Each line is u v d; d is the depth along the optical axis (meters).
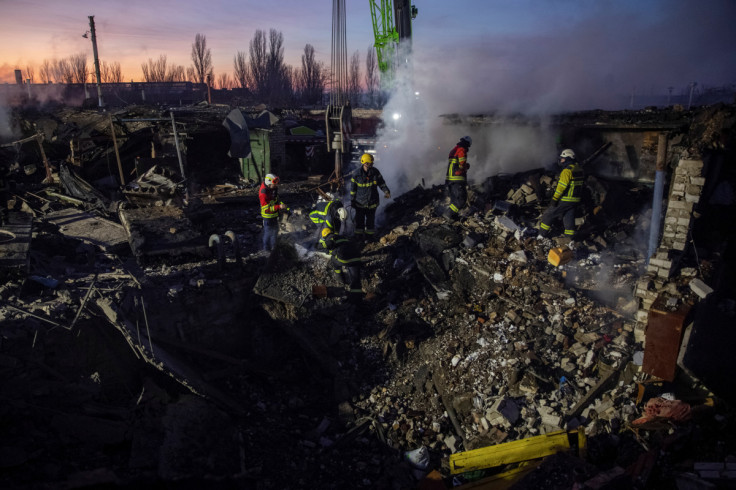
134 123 16.59
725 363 5.53
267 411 6.78
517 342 6.73
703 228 7.28
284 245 8.86
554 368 6.32
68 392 5.57
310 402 7.11
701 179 6.22
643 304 6.23
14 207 11.22
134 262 8.39
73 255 8.41
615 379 5.95
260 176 16.64
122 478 4.65
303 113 25.23
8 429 4.86
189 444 5.34
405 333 7.73
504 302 7.51
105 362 6.24
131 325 6.53
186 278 7.79
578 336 6.62
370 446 6.32
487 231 9.05
